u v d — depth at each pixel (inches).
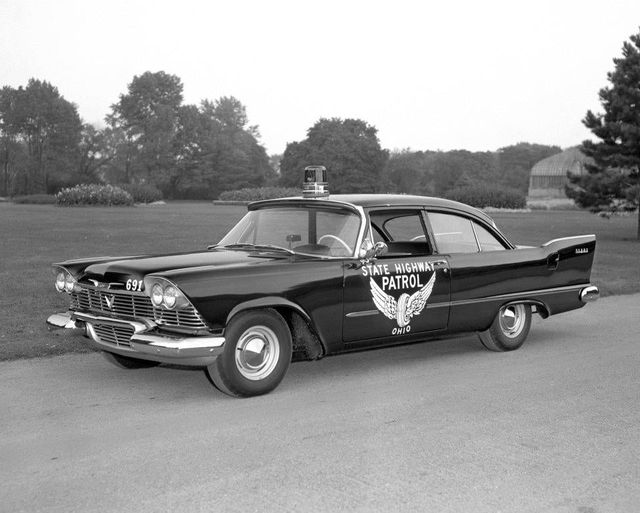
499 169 5516.7
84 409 225.6
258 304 234.8
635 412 227.9
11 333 334.0
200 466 177.5
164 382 260.4
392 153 5526.6
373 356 310.3
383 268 267.4
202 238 914.1
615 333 368.2
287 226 275.7
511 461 183.5
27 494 160.2
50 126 4778.5
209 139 4918.8
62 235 947.3
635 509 155.7
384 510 153.3
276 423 212.7
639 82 1055.6
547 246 324.2
